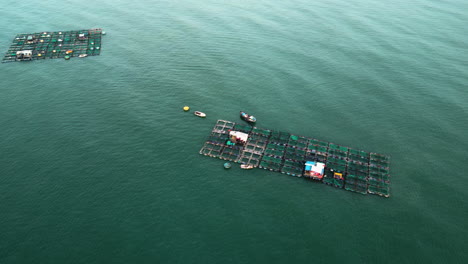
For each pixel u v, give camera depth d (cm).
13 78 14312
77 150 10700
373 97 14375
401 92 14738
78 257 7656
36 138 11094
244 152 10975
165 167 10300
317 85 15012
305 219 8894
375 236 8531
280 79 15350
